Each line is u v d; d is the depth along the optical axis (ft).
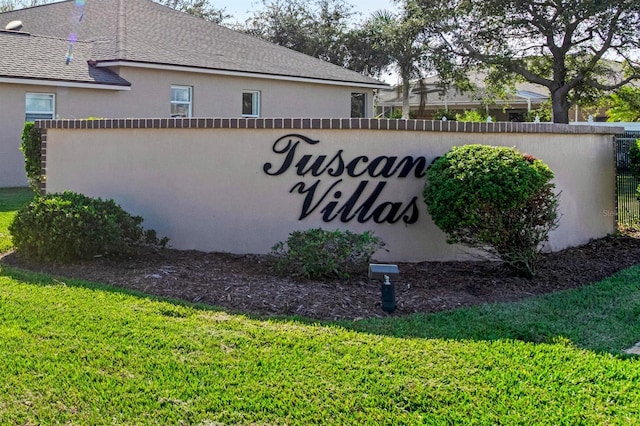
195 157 27.81
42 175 32.17
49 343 15.87
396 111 136.46
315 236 22.95
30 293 20.27
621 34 88.74
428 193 23.94
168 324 17.42
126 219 25.68
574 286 23.66
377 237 24.54
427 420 12.33
